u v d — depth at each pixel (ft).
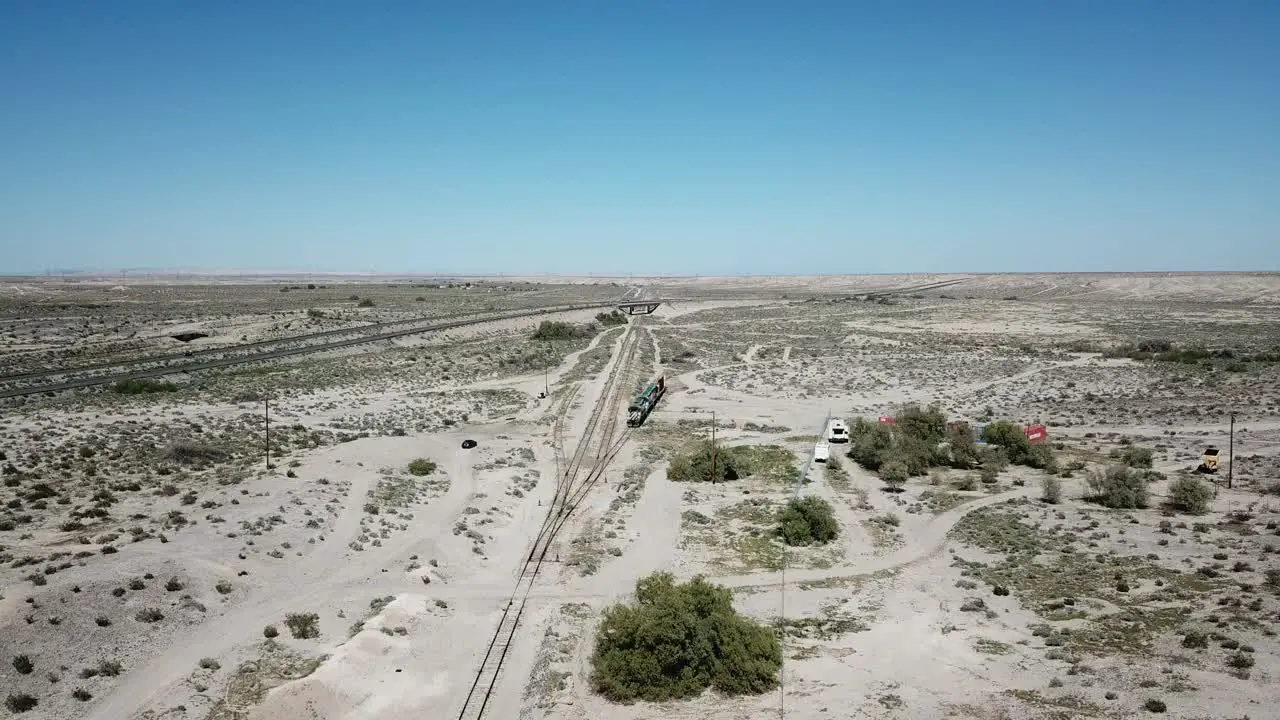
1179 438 247.50
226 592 119.96
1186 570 137.28
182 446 190.19
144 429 221.05
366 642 105.40
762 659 103.35
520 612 122.42
